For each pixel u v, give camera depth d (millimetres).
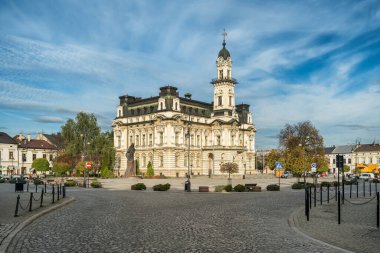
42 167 119062
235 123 128875
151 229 19406
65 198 36531
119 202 34281
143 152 123188
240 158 128875
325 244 16094
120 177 106125
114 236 17500
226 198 39188
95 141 115250
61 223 21328
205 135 129500
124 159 127562
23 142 140000
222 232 18734
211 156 127438
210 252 14562
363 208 29781
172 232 18609
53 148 145500
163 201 35375
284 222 22234
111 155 115500
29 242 16156
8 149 131750
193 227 20109
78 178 98750
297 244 16078
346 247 15852
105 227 19969
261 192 49438
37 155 140875
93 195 43281
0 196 40219
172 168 115812
